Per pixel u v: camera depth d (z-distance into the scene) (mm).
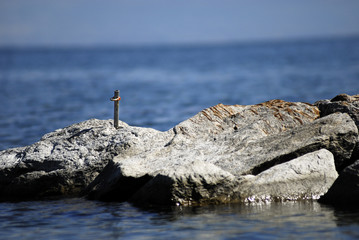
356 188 17188
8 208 18453
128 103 60625
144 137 22266
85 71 140125
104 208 18031
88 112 52062
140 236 14352
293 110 22906
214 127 22594
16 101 63406
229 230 14594
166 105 57750
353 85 72062
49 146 22453
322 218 15617
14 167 21562
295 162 18562
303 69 113812
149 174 19109
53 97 68625
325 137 19703
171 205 17859
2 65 184125
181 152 20547
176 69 140625
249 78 96688
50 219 16578
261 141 20500
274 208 17062
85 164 21438
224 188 17953
